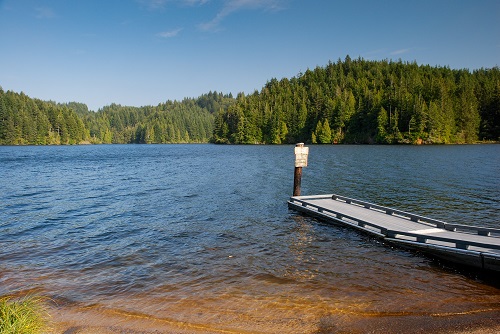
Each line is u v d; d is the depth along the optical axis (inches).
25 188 1071.6
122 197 896.3
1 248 485.1
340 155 2381.9
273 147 4306.1
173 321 289.1
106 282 367.6
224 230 566.6
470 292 340.8
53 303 322.3
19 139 5378.9
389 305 313.3
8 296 335.6
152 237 532.4
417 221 548.1
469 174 1277.1
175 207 758.5
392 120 4303.6
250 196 885.2
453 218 639.8
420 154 2402.8
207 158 2482.8
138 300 326.3
